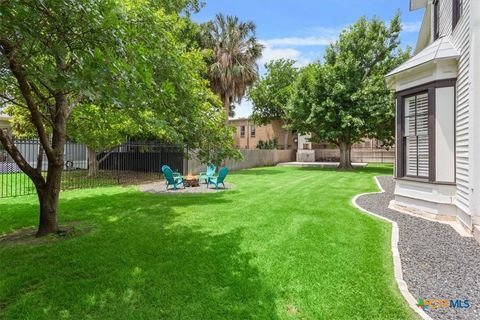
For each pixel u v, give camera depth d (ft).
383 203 25.64
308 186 36.65
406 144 23.73
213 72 63.67
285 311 8.91
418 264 12.51
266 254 13.34
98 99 7.84
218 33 66.74
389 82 25.29
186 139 16.08
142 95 8.54
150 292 9.98
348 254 13.34
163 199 27.14
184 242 15.06
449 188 19.57
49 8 7.68
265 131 109.81
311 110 62.44
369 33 64.03
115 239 15.53
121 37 8.01
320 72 61.82
